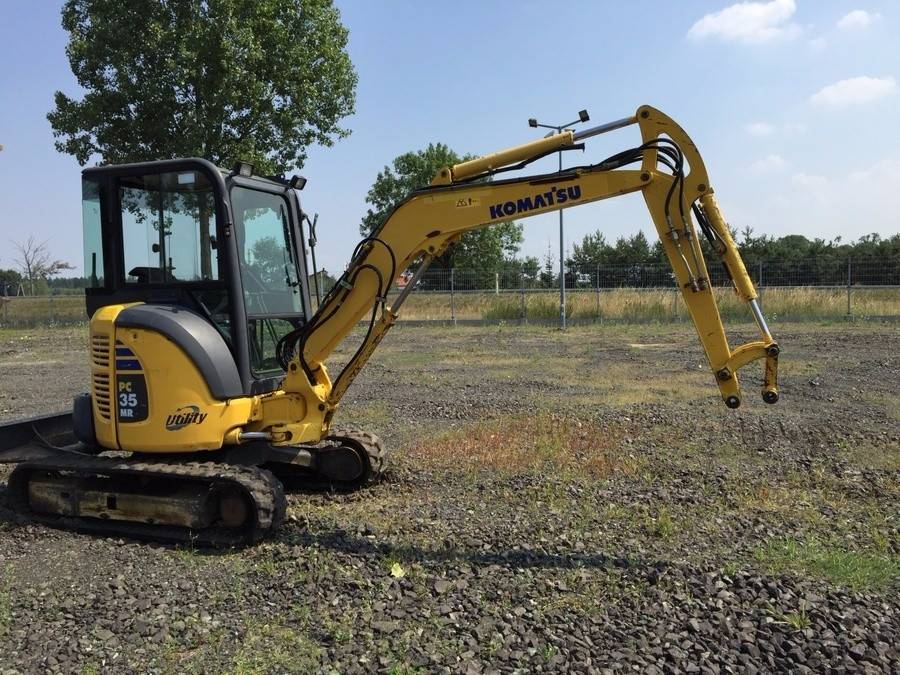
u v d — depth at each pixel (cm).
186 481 542
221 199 539
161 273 566
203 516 520
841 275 2550
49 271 3822
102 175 571
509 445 795
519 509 582
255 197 589
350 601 416
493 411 1003
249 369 557
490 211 524
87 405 579
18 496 583
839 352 1638
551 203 513
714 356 483
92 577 462
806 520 546
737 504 587
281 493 525
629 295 2662
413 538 512
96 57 1936
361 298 555
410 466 714
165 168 554
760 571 444
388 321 554
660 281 2723
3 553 509
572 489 630
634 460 722
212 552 505
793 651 349
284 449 632
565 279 2738
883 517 551
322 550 493
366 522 549
